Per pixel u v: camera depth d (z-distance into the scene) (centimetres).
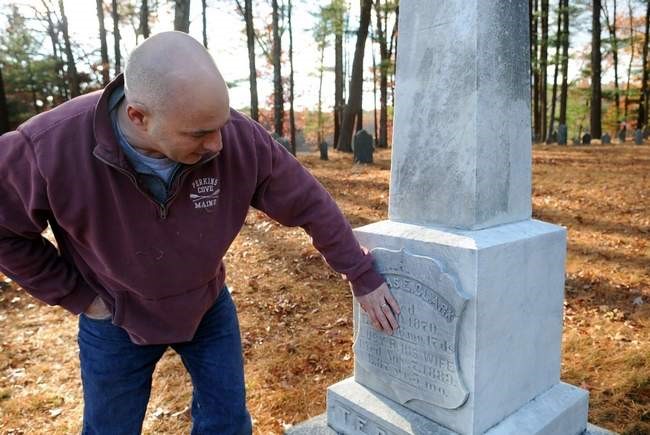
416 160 190
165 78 114
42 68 2369
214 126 122
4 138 136
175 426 279
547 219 673
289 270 529
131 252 143
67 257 160
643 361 316
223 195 151
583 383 297
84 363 165
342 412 214
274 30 1825
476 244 163
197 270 152
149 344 162
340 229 172
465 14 168
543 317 193
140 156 135
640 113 2980
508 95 179
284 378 325
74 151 133
